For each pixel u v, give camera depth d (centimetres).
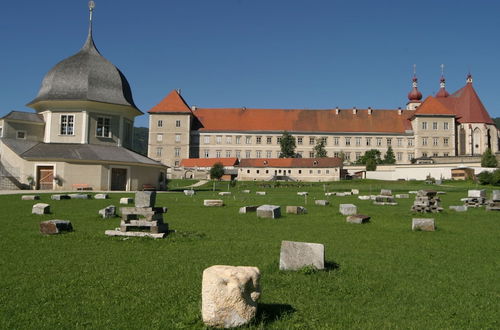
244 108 14625
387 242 1539
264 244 1450
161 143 13238
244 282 699
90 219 2084
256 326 700
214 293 680
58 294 873
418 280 1016
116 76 5781
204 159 12300
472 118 14125
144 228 1579
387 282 989
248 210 2517
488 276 1063
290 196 4381
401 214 2516
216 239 1545
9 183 4572
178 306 798
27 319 743
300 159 11444
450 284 986
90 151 5053
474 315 788
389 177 10006
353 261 1199
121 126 5634
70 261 1162
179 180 9300
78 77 5525
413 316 782
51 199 3262
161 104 13500
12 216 2189
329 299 865
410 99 17138
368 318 765
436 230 1864
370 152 12631
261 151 13838
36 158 4672
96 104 5388
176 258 1207
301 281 980
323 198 4050
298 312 779
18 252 1274
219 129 13800
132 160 5169
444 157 11688
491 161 9806
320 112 14575
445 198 4100
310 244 1073
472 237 1688
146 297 854
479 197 3186
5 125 5106
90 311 780
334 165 10931
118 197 3684
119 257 1216
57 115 5350
